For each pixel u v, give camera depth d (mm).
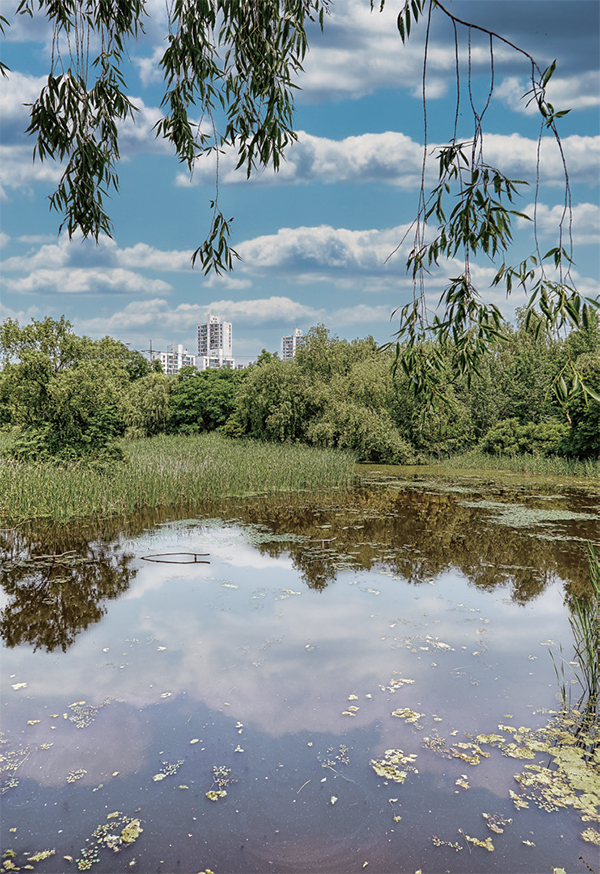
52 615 5250
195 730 3441
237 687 3945
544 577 6480
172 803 2840
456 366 3299
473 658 4402
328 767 3104
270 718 3568
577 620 5195
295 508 10914
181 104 4055
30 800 2867
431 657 4414
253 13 3537
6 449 11953
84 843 2584
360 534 8633
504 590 6020
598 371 15922
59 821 2723
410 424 20750
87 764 3143
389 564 6984
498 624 5082
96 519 9562
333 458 16891
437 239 2863
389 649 4551
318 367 23844
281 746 3285
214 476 12922
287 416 21812
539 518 9961
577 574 6605
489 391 22672
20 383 11500
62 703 3750
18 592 5875
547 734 3412
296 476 14133
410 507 11086
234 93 3812
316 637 4770
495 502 11734
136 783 2990
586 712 3646
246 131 3830
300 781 2996
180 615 5254
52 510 9734
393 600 5691
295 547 7801
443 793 2906
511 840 2582
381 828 2660
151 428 28469
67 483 10469
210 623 5062
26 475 10430
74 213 3932
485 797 2875
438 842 2574
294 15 3529
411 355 3273
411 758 3178
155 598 5703
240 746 3289
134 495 10891
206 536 8391
